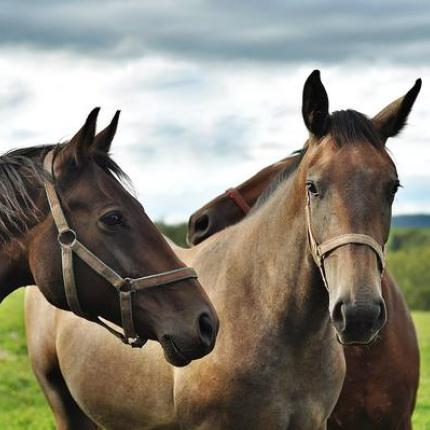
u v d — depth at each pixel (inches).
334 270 280.2
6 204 294.2
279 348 313.7
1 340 1154.0
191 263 354.9
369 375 386.0
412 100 304.3
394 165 295.6
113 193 297.0
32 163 301.1
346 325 271.3
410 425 402.6
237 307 321.4
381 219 284.7
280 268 315.3
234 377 312.3
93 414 380.2
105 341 365.4
